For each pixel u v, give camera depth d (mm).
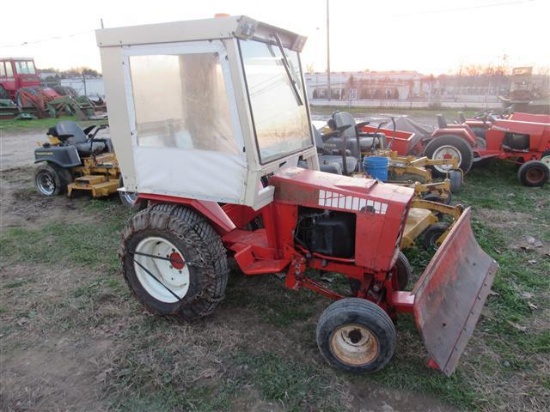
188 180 2932
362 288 2924
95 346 3055
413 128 8461
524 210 5738
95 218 5789
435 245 4352
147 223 3145
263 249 3176
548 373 2693
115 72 2918
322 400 2516
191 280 3102
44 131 15953
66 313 3457
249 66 2707
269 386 2619
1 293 3781
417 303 2479
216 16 2668
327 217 2938
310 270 3996
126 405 2521
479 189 6797
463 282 3180
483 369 2732
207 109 2736
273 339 3074
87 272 4180
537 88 14242
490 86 24703
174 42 2693
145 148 3008
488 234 4871
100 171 6602
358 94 27062
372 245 2732
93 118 19031
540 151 6973
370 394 2562
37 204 6504
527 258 4254
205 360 2869
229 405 2498
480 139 7789
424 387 2590
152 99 2881
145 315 3410
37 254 4598
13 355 2979
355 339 2662
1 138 14250
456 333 2736
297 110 3412
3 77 19719
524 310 3363
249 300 3572
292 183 2924
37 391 2645
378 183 3014
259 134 2777
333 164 4934
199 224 3094
